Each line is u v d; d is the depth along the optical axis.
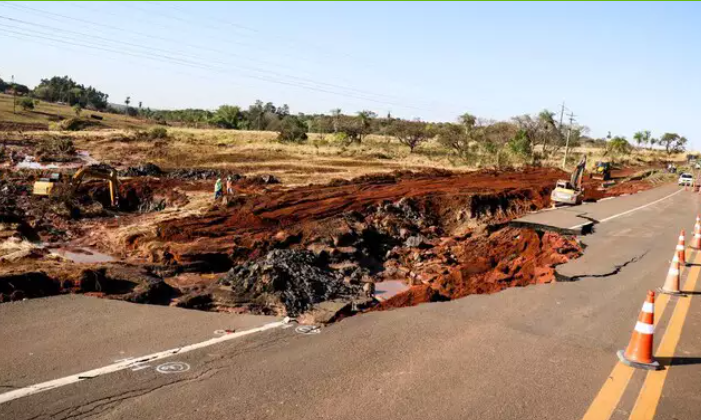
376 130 98.06
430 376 6.05
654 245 16.22
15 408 5.02
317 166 49.12
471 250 17.80
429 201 26.67
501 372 6.23
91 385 5.57
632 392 5.81
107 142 59.41
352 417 5.02
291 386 5.68
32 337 6.98
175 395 5.39
